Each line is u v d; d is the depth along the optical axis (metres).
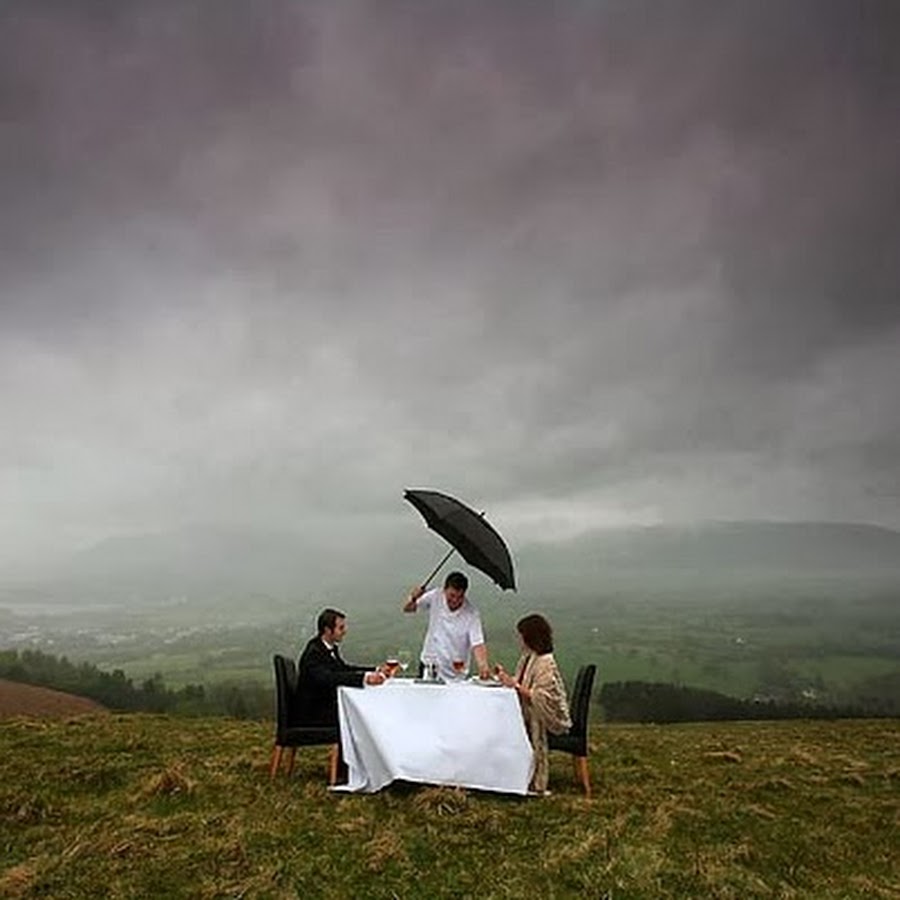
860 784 8.86
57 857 5.76
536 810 7.09
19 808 7.09
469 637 8.48
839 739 14.50
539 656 7.90
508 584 8.17
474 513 8.41
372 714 7.49
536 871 5.64
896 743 13.60
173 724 14.18
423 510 8.34
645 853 5.96
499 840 6.27
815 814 7.48
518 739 7.50
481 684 8.08
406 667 8.52
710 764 10.34
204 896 5.13
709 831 6.75
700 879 5.55
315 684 8.01
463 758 7.38
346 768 8.17
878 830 7.00
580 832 6.45
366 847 5.98
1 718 14.93
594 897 5.27
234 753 10.05
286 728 7.94
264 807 7.08
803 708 37.12
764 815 7.27
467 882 5.46
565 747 7.94
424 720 7.48
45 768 8.78
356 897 5.21
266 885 5.30
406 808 6.96
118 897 5.11
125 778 8.40
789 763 10.30
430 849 6.02
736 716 34.53
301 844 6.08
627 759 10.48
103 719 14.99
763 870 5.89
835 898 5.39
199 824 6.50
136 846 5.94
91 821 6.83
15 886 5.24
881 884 5.67
